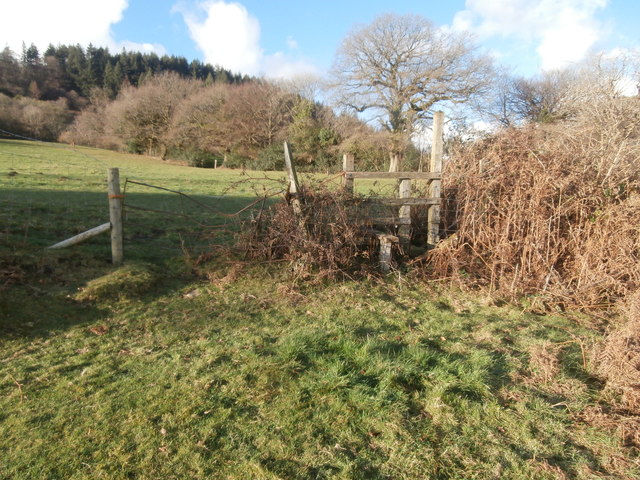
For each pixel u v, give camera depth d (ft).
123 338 14.84
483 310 19.74
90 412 10.78
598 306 20.51
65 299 16.97
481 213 23.21
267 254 22.93
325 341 14.85
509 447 10.37
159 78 186.19
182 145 150.92
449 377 12.73
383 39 116.88
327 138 124.77
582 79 50.47
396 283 22.16
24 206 28.94
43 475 8.75
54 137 154.81
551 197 21.94
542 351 15.06
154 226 28.12
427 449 10.09
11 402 11.05
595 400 12.62
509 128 25.04
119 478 8.77
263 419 10.82
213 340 14.97
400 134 101.30
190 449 9.66
